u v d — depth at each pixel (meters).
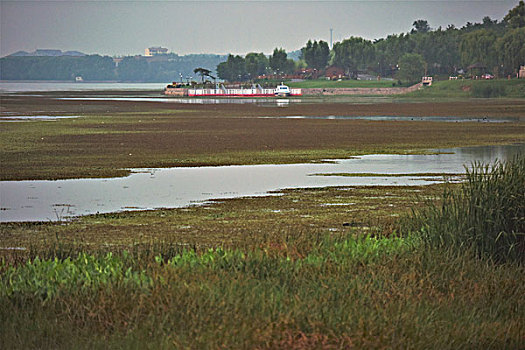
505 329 25.47
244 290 27.19
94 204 62.19
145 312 25.72
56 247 41.12
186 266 30.72
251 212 57.91
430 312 26.55
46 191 69.94
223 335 23.47
